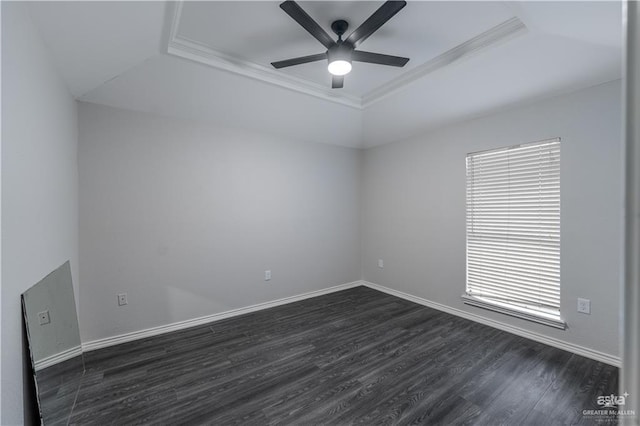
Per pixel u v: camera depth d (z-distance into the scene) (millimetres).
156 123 3014
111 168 2785
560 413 1883
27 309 1353
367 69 2789
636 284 281
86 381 2230
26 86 1396
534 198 2844
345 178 4590
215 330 3125
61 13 1518
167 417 1876
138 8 1687
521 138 2900
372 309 3711
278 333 3041
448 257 3574
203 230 3299
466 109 3115
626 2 301
